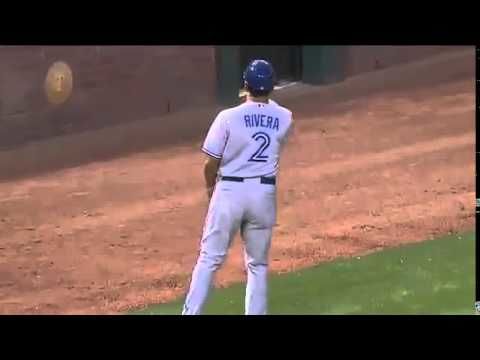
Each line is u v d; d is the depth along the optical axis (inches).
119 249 1363.2
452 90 2315.5
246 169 952.3
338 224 1422.2
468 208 1476.4
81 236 1427.2
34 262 1318.9
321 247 1317.7
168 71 2210.9
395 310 1058.7
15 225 1488.7
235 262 1279.5
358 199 1547.7
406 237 1347.2
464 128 1985.7
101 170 1793.8
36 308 1133.7
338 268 1221.1
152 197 1619.1
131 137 2037.4
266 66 966.4
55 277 1257.4
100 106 2122.3
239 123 946.7
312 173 1704.0
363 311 1058.7
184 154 1891.0
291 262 1256.2
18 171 1804.9
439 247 1291.8
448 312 1046.4
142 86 2177.7
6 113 1975.9
